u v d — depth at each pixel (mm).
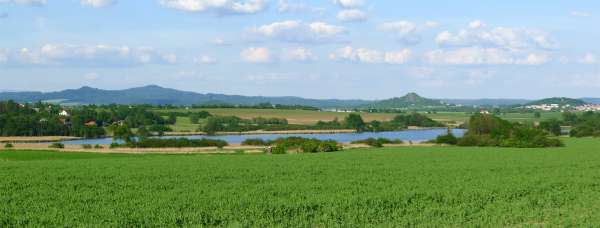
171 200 28875
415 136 152500
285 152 83812
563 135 137125
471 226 23219
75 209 26359
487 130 106312
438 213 25781
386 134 163625
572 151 75938
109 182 36625
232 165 50844
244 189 33250
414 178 39688
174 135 154875
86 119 172000
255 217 24859
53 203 28109
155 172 43094
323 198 29219
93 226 22781
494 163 53812
